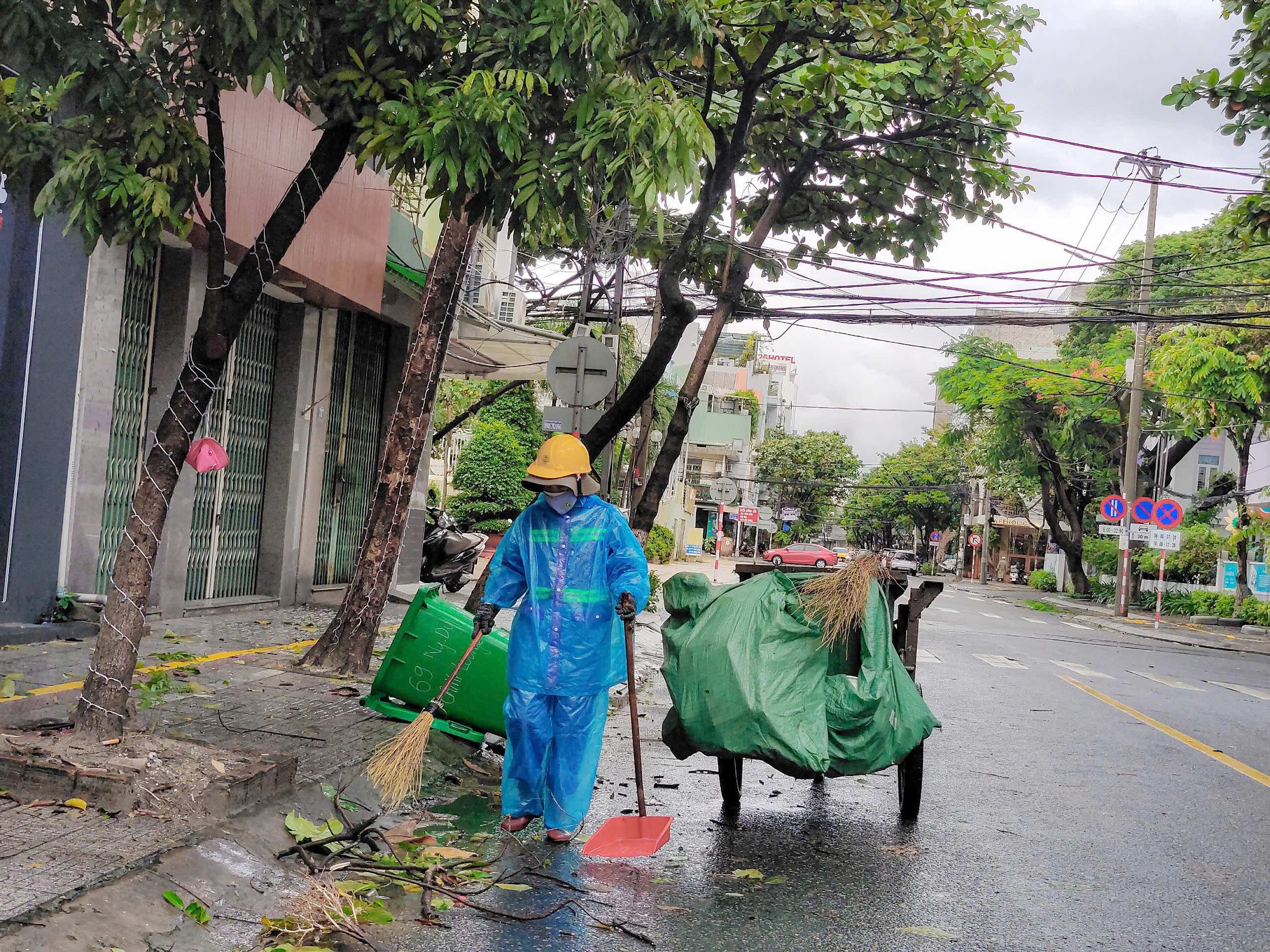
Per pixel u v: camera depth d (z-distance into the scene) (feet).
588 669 16.92
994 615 94.12
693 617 18.81
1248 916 15.75
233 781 15.23
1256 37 33.78
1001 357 123.34
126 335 31.09
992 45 34.53
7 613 26.17
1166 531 88.74
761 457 259.60
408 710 22.12
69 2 15.62
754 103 29.68
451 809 18.79
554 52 15.26
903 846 18.70
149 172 16.15
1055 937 14.42
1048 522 136.26
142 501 16.51
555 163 15.94
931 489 234.79
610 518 17.22
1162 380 86.84
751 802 21.53
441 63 16.51
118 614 16.31
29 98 16.48
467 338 48.21
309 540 43.24
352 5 15.81
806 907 15.03
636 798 20.94
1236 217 41.93
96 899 11.59
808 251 43.09
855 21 27.71
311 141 37.63
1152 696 43.42
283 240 16.94
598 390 33.14
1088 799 23.32
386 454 28.91
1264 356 80.69
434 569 61.26
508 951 12.60
